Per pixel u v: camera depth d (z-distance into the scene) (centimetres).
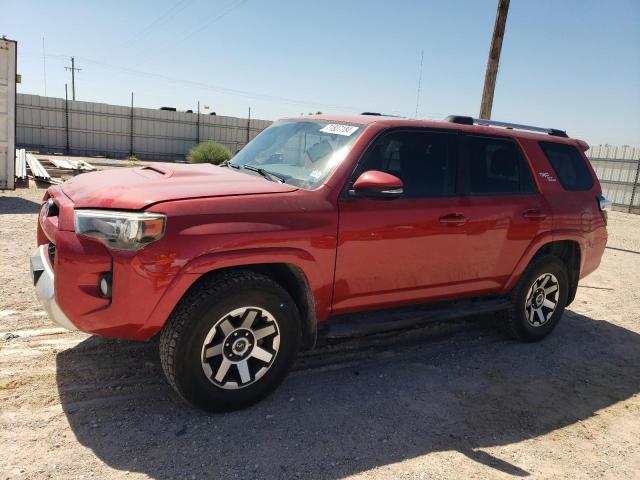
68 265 293
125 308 292
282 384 382
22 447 283
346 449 308
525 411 377
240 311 319
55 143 3256
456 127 432
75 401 333
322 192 350
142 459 282
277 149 423
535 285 490
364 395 376
